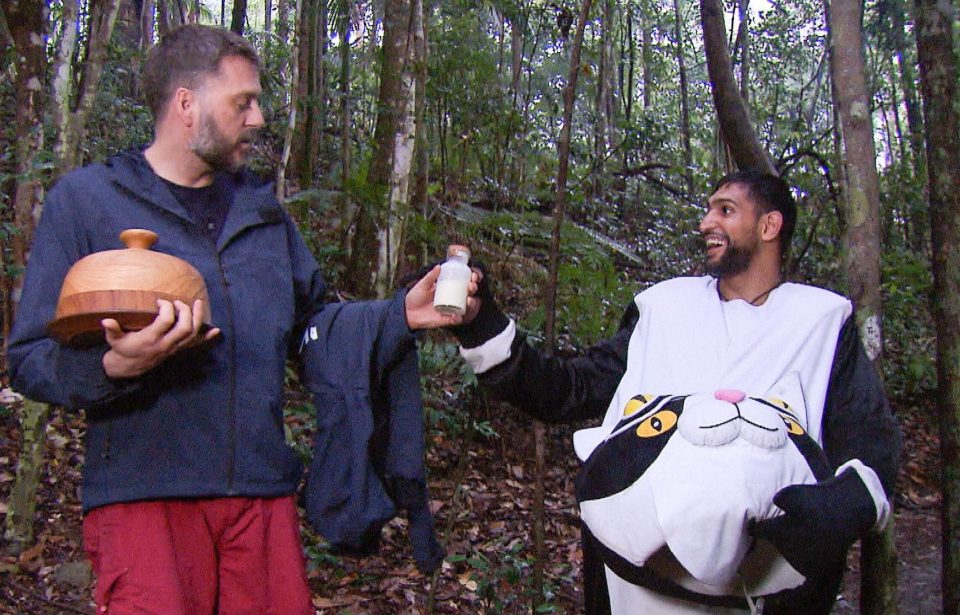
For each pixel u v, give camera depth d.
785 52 15.47
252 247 2.13
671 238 9.45
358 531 2.18
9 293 4.05
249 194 2.16
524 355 2.36
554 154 9.80
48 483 4.42
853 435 2.30
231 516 2.04
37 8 3.87
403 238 5.42
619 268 8.42
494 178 8.16
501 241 6.67
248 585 2.07
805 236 7.84
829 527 1.98
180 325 1.77
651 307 2.48
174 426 1.99
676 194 11.03
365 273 6.34
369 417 2.17
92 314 1.75
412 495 2.24
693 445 2.05
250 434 2.04
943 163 2.83
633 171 10.37
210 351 2.02
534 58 10.66
